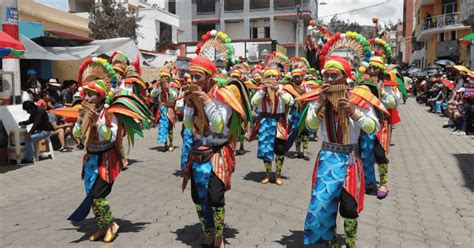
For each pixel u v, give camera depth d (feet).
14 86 35.88
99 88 14.76
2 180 26.73
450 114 50.52
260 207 20.20
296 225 17.69
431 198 21.58
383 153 21.65
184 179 15.26
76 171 29.12
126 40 54.24
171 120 35.94
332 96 12.81
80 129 15.87
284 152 24.35
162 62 82.17
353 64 14.56
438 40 125.70
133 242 15.84
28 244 15.81
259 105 24.39
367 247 15.24
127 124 15.52
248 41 111.96
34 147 32.83
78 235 16.71
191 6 159.63
